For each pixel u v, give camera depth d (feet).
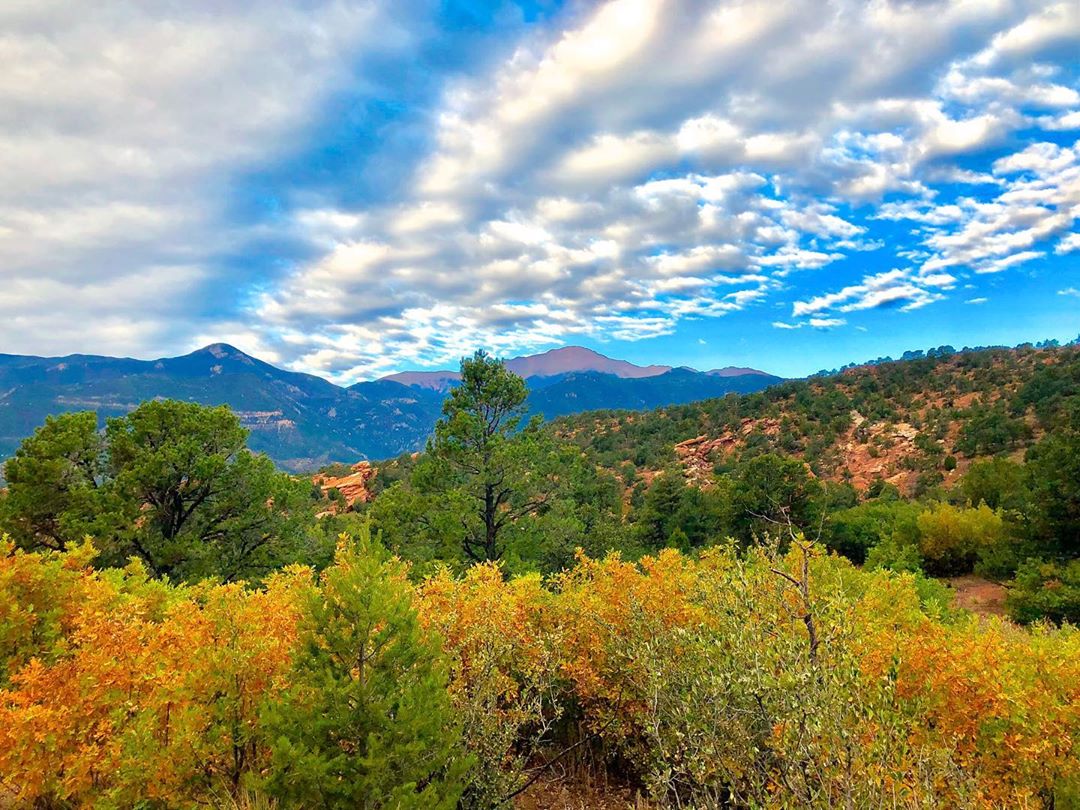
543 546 66.33
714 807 13.15
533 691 23.34
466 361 67.56
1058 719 15.87
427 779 16.14
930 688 16.49
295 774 13.19
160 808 14.87
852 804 10.40
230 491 63.46
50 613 19.98
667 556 29.60
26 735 13.97
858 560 115.34
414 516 64.85
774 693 11.86
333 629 15.26
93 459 60.03
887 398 339.77
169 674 15.66
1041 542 73.77
